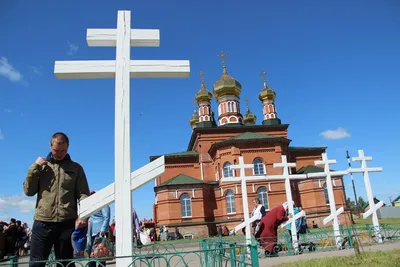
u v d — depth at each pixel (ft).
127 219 16.37
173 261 35.12
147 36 19.27
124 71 18.52
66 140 16.19
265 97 153.38
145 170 17.08
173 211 116.98
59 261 13.92
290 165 43.45
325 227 101.14
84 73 18.56
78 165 17.02
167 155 136.26
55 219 15.53
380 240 40.06
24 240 61.21
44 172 16.05
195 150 147.13
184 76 19.57
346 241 39.73
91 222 28.68
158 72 18.94
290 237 37.96
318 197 115.55
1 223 55.57
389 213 141.28
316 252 35.17
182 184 119.75
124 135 17.38
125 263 15.92
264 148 120.47
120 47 18.83
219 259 19.30
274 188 115.34
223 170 119.65
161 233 110.11
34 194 15.92
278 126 139.54
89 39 18.71
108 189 16.58
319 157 140.67
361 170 43.60
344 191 116.57
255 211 41.50
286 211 37.22
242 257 18.33
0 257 46.37
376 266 21.89
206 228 116.16
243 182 42.75
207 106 151.53
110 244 28.37
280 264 27.27
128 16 19.36
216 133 136.56
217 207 122.52
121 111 17.71
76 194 16.72
